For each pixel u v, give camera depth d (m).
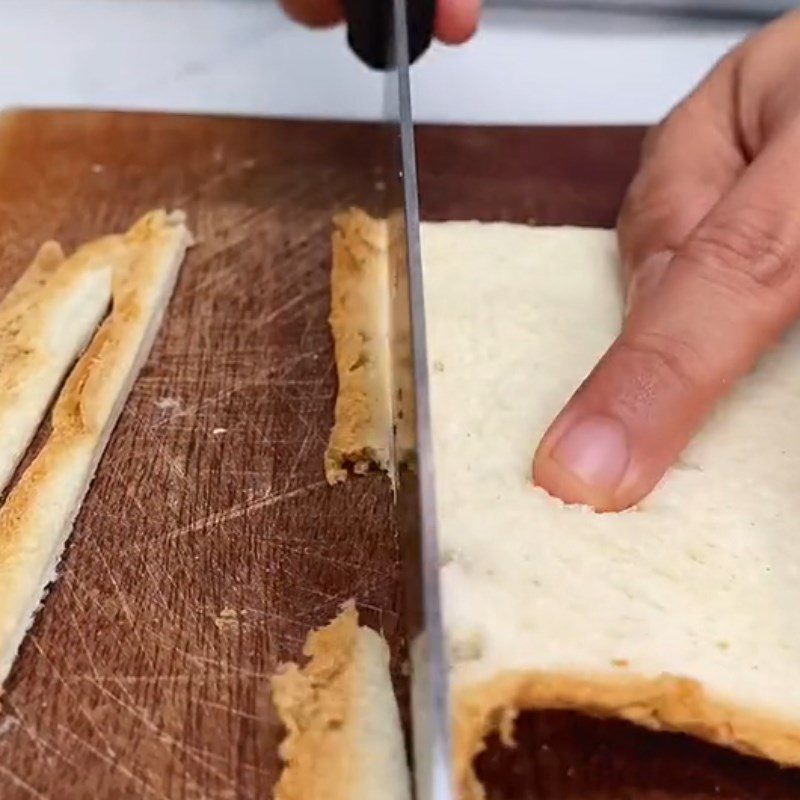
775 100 0.23
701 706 0.16
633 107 0.32
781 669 0.17
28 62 0.32
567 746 0.17
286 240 0.25
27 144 0.27
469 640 0.17
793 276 0.18
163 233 0.24
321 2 0.28
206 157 0.28
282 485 0.21
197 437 0.21
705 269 0.18
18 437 0.21
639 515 0.19
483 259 0.24
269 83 0.32
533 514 0.18
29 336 0.22
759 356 0.20
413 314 0.18
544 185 0.27
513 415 0.20
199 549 0.20
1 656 0.18
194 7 0.35
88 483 0.20
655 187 0.23
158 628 0.18
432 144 0.28
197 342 0.23
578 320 0.22
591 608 0.17
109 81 0.32
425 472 0.16
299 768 0.16
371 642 0.18
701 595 0.18
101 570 0.19
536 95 0.32
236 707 0.17
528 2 0.36
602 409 0.18
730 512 0.19
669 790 0.17
